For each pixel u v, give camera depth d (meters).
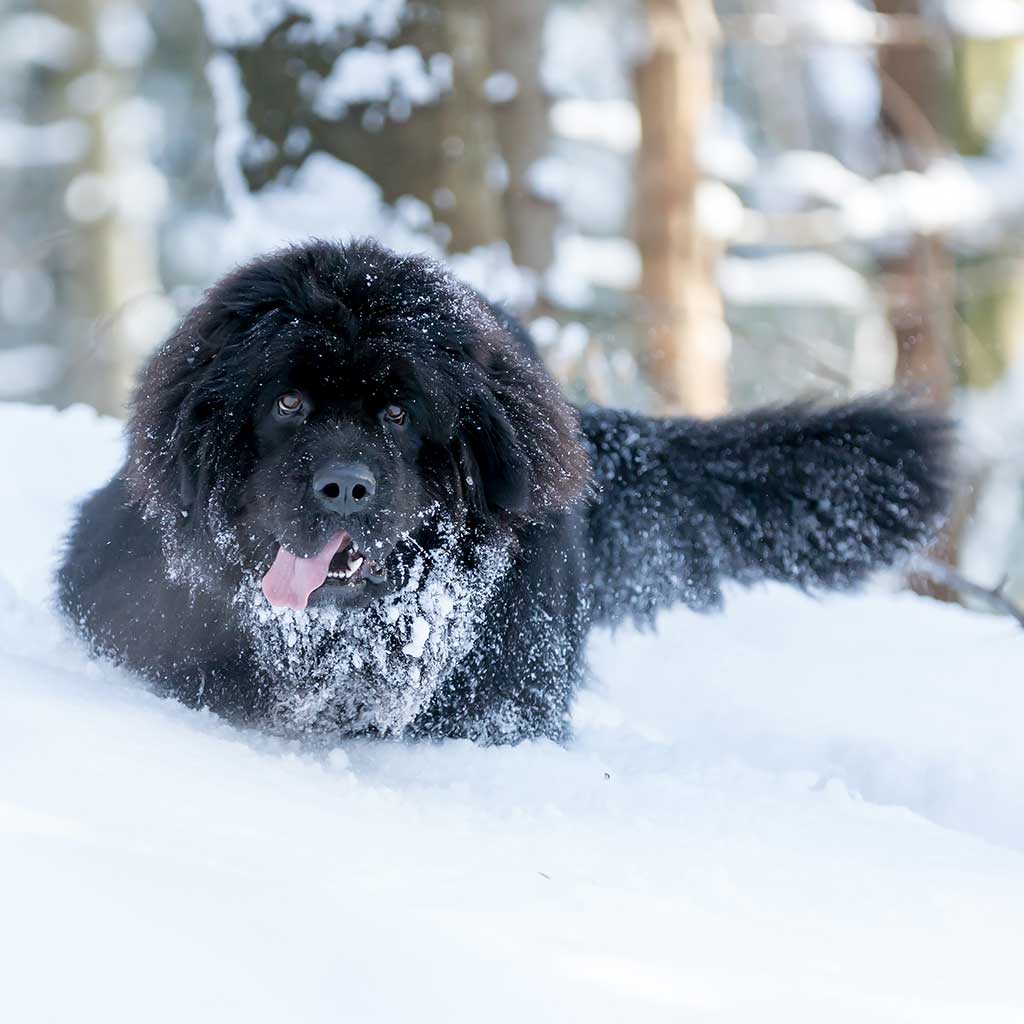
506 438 6.96
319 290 6.81
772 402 9.68
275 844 4.41
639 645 10.49
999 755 8.52
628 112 21.16
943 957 4.64
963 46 22.47
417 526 6.90
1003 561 21.72
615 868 5.13
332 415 6.77
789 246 27.78
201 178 37.28
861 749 8.63
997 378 22.50
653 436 9.35
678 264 20.31
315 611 6.89
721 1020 3.72
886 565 9.40
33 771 4.46
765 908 4.93
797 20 20.52
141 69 38.31
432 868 4.62
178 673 7.04
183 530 6.92
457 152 13.75
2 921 3.33
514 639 7.36
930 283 19.19
